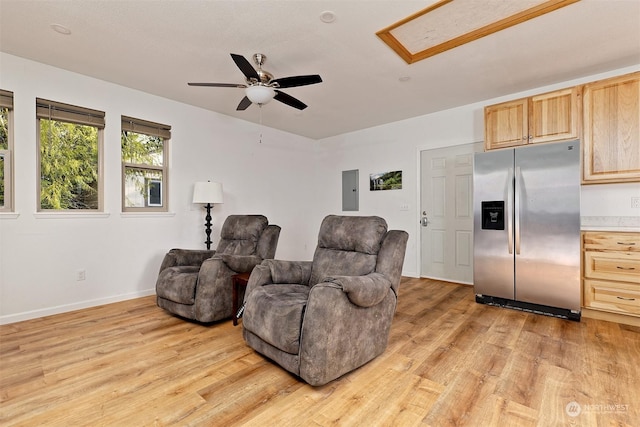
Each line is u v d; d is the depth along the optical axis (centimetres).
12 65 267
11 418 145
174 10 208
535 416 147
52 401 158
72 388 169
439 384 175
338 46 254
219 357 206
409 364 197
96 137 321
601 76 306
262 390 169
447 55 270
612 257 262
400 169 470
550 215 280
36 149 281
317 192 590
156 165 369
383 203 491
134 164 351
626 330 248
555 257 278
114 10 208
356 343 183
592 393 164
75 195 308
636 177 257
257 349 202
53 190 295
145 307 310
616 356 205
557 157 276
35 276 278
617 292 260
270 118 453
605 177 270
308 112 426
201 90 346
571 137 285
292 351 174
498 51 263
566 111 288
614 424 140
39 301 279
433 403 157
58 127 297
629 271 254
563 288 275
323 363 166
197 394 165
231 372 187
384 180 489
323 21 220
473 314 292
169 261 309
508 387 171
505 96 365
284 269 240
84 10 208
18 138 270
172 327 258
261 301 200
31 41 246
